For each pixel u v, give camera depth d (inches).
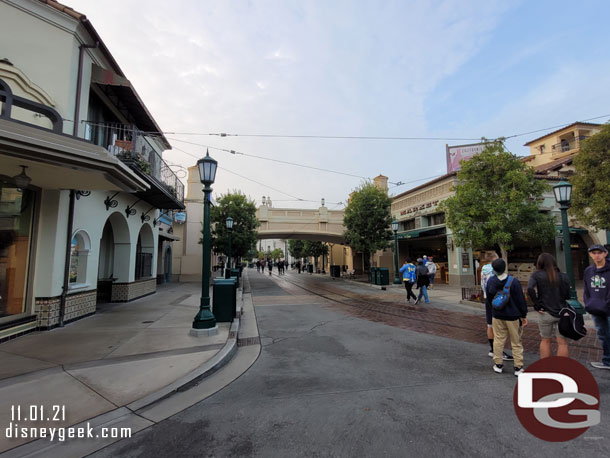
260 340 260.5
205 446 112.3
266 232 1032.2
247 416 133.5
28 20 268.4
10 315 251.4
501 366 181.0
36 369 177.2
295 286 789.2
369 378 175.3
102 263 477.7
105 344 227.1
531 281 179.6
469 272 708.7
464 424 125.3
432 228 788.6
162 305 416.8
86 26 299.0
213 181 270.5
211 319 256.7
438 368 190.4
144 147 390.9
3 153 184.7
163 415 134.2
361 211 829.2
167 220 775.7
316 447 111.0
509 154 423.5
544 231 418.0
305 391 158.9
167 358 196.9
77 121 296.5
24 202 265.4
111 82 331.3
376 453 107.0
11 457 104.6
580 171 452.4
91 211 337.4
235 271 666.2
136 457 106.5
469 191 426.3
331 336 272.1
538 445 111.0
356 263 1298.0
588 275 188.1
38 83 269.7
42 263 274.7
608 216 418.6
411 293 467.8
